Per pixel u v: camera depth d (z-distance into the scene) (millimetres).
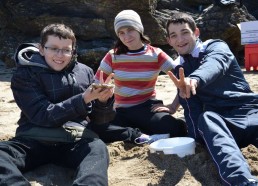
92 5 6945
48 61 2537
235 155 2244
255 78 5656
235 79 2822
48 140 2471
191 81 2479
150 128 3094
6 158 2240
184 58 2914
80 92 2615
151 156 2576
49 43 2508
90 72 2750
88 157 2314
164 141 2645
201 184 2332
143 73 3164
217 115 2533
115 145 2871
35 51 2576
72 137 2500
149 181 2381
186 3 8102
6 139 3057
